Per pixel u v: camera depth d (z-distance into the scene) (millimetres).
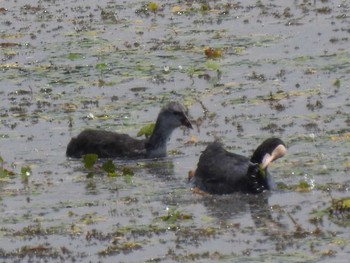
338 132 20438
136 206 17266
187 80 24844
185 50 27359
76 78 25672
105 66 26188
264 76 24625
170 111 20406
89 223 16516
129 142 20672
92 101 23734
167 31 29328
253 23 29391
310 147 19719
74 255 15234
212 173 17953
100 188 18422
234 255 14844
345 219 16016
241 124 21484
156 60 26688
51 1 34125
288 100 22750
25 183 18922
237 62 25938
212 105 22859
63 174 19438
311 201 16938
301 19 29312
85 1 33656
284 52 26531
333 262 14438
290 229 15781
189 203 17312
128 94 24125
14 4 34125
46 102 23859
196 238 15617
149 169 19656
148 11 31562
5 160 20406
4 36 29922
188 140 20969
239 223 16156
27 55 27938
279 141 17656
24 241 15922
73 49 28188
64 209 17312
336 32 27812
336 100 22516
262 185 17578
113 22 30656
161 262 14742
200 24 29734
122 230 16094
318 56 25922
